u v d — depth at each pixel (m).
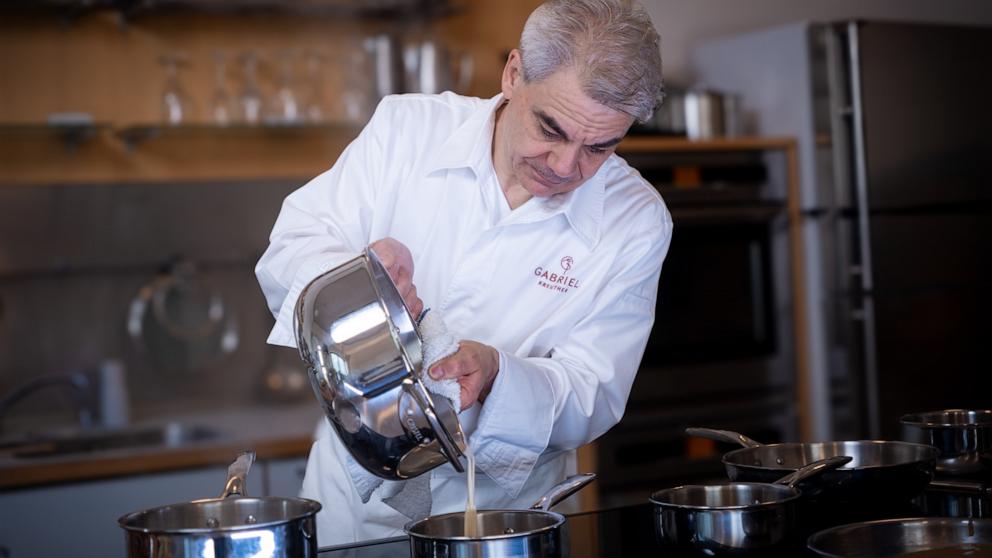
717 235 3.58
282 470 3.09
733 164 3.62
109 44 3.44
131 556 1.13
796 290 3.71
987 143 3.89
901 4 4.61
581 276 1.67
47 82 3.39
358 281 1.29
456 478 1.68
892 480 1.38
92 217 3.51
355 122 3.50
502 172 1.65
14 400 3.24
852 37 3.62
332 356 1.27
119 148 3.47
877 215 3.66
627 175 1.74
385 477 1.32
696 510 1.24
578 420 1.60
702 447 3.56
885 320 3.68
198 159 3.54
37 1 3.26
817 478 1.37
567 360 1.65
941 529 1.22
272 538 1.10
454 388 1.36
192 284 3.62
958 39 3.84
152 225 3.58
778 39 3.76
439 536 1.17
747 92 3.89
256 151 3.60
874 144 3.65
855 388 3.70
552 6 1.41
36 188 3.43
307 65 3.52
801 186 3.72
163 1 3.33
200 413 3.59
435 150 1.70
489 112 1.67
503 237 1.67
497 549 1.12
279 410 3.60
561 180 1.48
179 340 3.63
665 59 4.11
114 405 3.42
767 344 3.67
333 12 3.54
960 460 1.54
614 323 1.68
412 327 1.29
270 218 3.71
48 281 3.49
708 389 3.57
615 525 1.46
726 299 3.60
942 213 3.79
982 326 3.89
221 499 1.21
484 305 1.68
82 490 2.90
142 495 2.95
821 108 3.67
